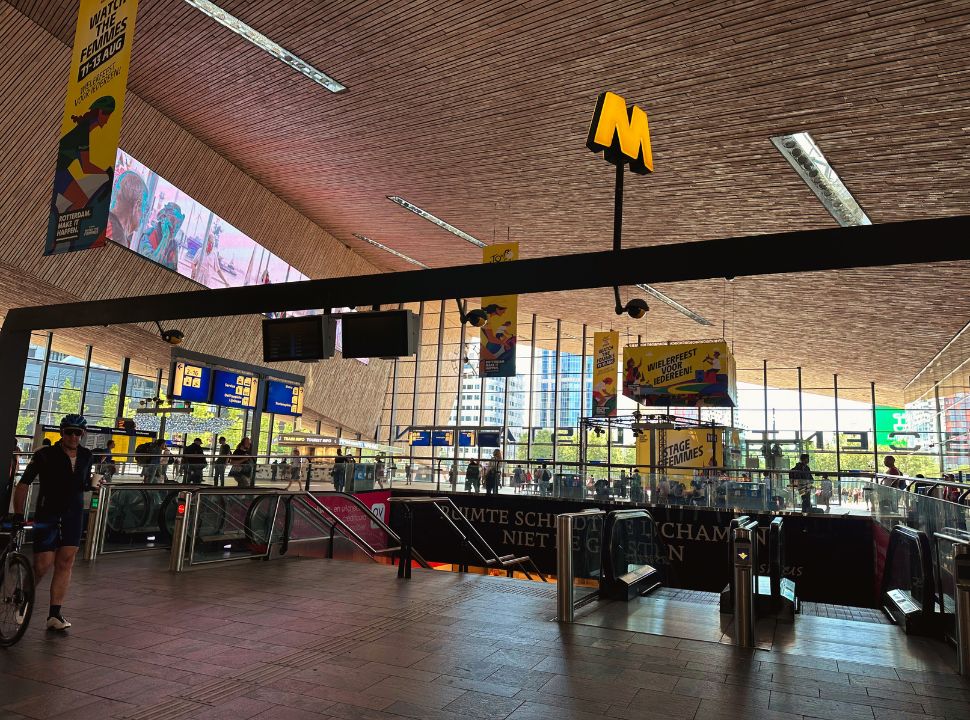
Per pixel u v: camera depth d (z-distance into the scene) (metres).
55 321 8.14
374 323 8.17
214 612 6.43
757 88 11.38
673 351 18.86
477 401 36.12
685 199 16.45
